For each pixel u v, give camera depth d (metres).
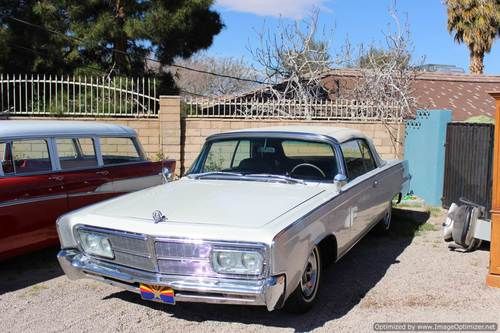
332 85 17.23
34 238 5.90
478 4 25.97
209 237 4.08
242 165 6.05
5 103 12.93
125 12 16.00
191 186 5.54
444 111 10.37
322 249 5.29
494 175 5.55
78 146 6.69
